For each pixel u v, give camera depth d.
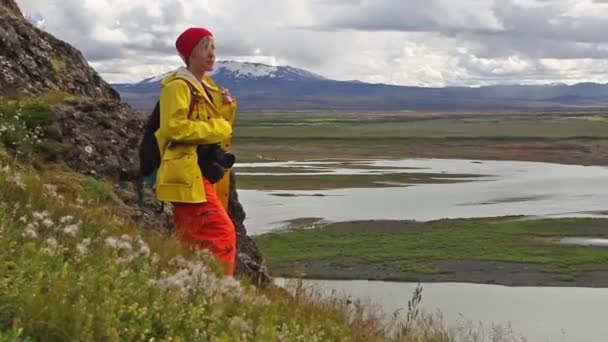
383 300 32.66
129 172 12.13
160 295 5.70
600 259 43.84
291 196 71.00
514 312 31.45
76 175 10.98
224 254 7.77
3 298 4.67
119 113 12.92
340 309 8.78
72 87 14.66
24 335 4.43
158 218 11.54
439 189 78.44
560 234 51.06
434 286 37.31
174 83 7.50
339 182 83.62
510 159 125.06
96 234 7.21
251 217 57.16
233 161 7.92
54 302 4.72
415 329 9.77
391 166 108.38
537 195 73.50
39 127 11.48
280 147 148.38
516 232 51.50
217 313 5.71
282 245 46.78
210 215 7.73
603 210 62.56
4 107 11.54
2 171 7.93
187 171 7.53
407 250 45.66
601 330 28.06
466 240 48.78
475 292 36.03
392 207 63.81
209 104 7.72
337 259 43.16
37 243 6.14
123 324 4.95
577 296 35.47
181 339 5.08
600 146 146.00
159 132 7.53
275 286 9.81
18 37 14.18
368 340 7.55
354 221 55.53
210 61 7.77
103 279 5.50
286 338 5.81
